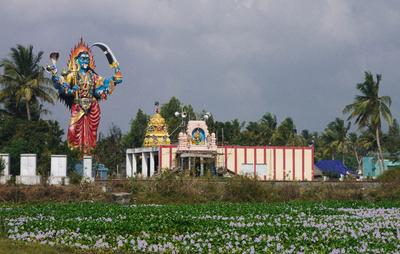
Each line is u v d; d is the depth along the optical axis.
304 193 73.00
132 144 154.75
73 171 85.75
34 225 40.53
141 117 160.62
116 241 34.59
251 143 156.12
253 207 57.50
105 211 51.84
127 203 66.12
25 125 99.12
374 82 110.25
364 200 70.12
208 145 101.44
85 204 60.44
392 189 72.88
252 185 69.75
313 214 51.62
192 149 100.38
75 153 98.00
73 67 105.56
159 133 111.38
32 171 75.94
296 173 106.56
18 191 64.94
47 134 97.81
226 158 103.38
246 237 35.22
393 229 40.12
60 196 66.38
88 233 37.78
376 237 35.94
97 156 109.00
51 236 36.53
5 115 118.25
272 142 160.12
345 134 163.00
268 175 105.12
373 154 166.38
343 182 79.94
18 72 113.69
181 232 38.44
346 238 34.97
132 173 106.44
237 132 161.62
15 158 91.44
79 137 104.56
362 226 41.88
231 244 33.06
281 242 33.94
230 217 47.91
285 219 46.44
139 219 44.38
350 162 193.38
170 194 69.25
